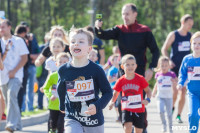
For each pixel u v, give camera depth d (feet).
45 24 180.14
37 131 55.16
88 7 185.37
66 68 32.17
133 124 44.09
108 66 67.05
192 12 167.12
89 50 32.35
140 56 45.50
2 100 53.26
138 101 43.50
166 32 160.35
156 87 57.62
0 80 52.19
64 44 50.83
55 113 47.03
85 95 31.91
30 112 68.74
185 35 64.54
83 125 32.35
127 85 43.65
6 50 51.19
